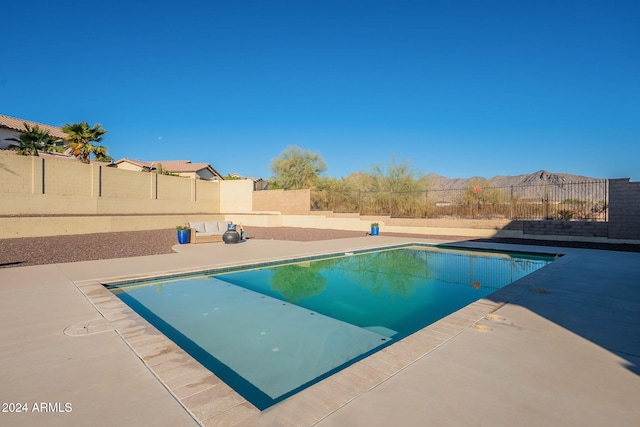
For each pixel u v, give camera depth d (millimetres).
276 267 9125
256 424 2141
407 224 18312
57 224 14844
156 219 19062
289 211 24297
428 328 3879
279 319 5047
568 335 3650
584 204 13789
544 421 2145
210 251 10844
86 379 2725
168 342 3504
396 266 9602
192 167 44031
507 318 4219
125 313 4453
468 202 17188
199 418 2201
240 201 27141
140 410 2291
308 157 29766
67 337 3623
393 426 2086
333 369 3490
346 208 22594
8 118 27734
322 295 6516
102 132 27266
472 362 2998
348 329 4680
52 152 26125
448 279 7988
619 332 3736
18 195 16859
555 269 7574
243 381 3217
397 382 2648
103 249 11117
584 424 2115
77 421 2164
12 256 9453
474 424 2109
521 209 15523
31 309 4613
